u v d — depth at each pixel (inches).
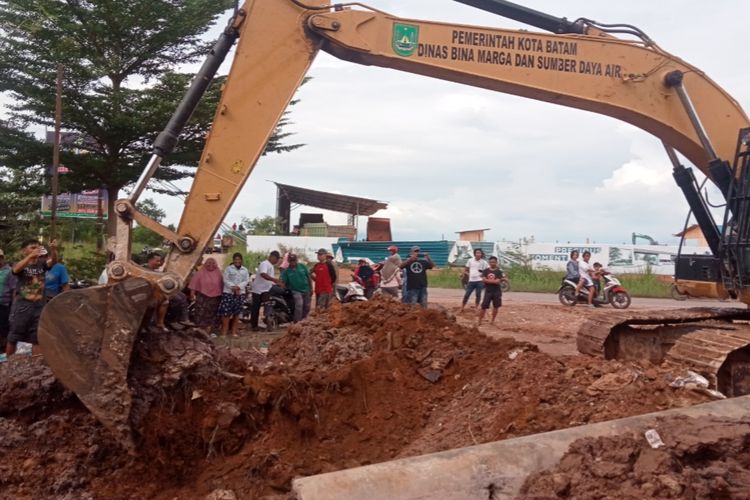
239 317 542.6
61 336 199.0
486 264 657.0
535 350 274.2
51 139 677.3
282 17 250.1
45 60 613.0
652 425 163.5
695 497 129.1
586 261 799.1
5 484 195.5
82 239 862.5
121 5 633.0
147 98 644.7
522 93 292.4
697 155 309.6
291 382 236.8
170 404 215.0
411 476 142.3
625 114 300.7
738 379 281.0
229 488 202.2
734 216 295.4
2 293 367.9
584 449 147.5
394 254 573.6
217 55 246.5
